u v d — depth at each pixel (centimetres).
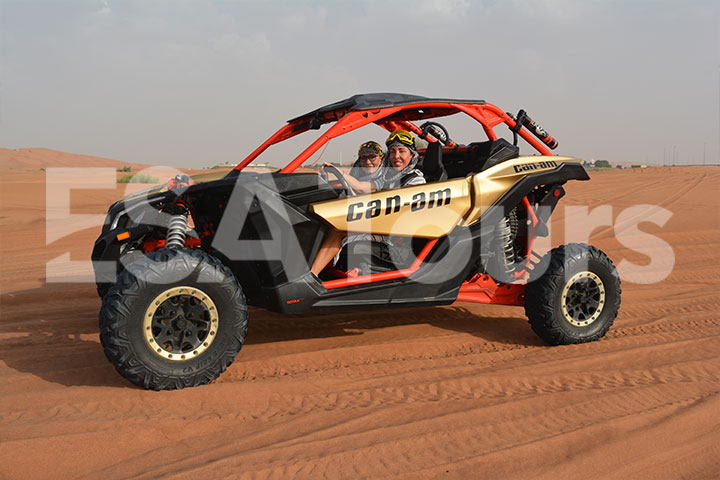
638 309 551
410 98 417
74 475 246
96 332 465
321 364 401
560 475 250
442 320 517
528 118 464
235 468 251
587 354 419
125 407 314
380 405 324
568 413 311
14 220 1289
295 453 265
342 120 386
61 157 9712
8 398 321
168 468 251
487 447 273
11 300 573
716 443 280
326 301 391
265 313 527
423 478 247
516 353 429
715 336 459
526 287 450
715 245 893
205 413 311
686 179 2752
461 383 359
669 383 356
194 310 340
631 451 270
